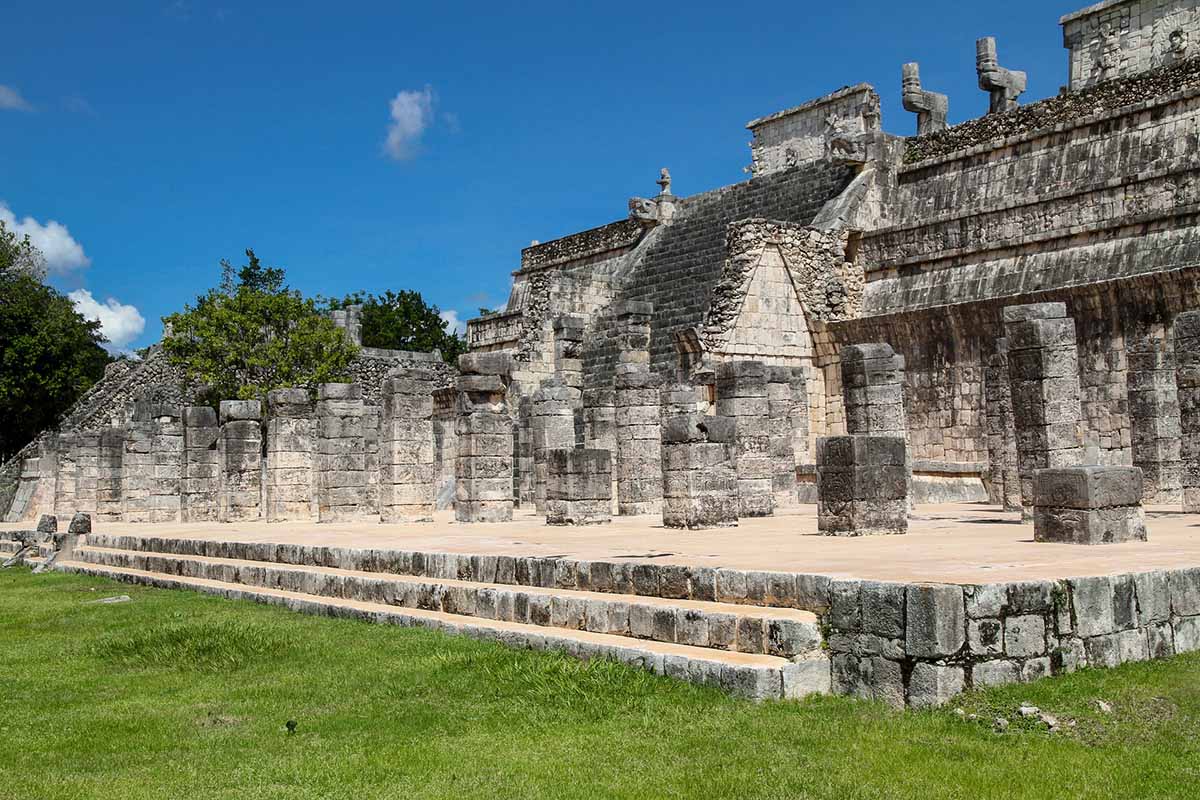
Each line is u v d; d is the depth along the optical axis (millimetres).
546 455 24062
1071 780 7832
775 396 28266
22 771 9188
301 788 8500
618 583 13562
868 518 17031
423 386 27891
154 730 10406
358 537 21922
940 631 9445
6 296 61594
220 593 20422
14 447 63594
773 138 49406
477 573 15961
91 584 24188
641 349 39094
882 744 8750
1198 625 10969
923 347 33562
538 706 10531
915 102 40781
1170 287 26906
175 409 36656
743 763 8570
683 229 46500
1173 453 23188
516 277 59750
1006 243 33062
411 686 11602
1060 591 10008
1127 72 38469
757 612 11188
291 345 54031
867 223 37906
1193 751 8242
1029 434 19125
